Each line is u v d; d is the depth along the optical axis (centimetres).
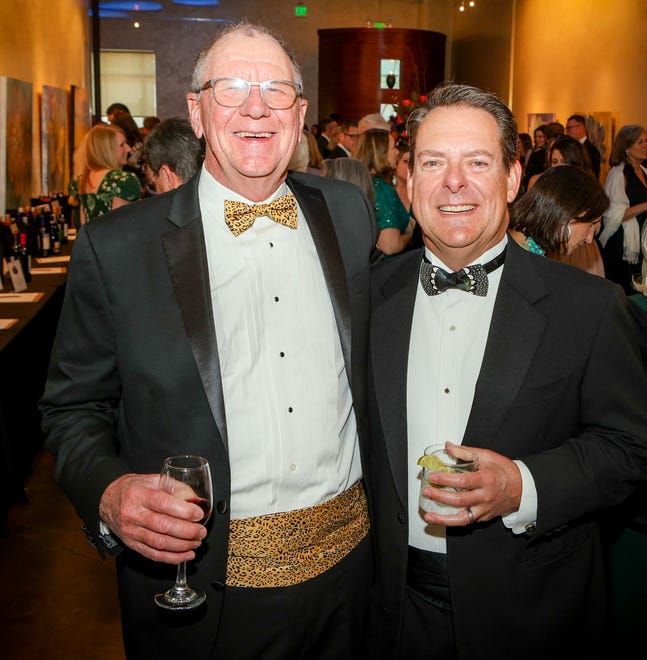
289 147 172
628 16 986
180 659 168
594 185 254
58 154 893
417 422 171
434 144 162
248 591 169
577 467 156
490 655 163
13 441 394
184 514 142
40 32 837
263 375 170
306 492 173
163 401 164
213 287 171
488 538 162
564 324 162
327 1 1686
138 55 1681
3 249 519
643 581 195
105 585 345
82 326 168
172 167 330
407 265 184
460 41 1725
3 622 315
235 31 171
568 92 1184
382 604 176
